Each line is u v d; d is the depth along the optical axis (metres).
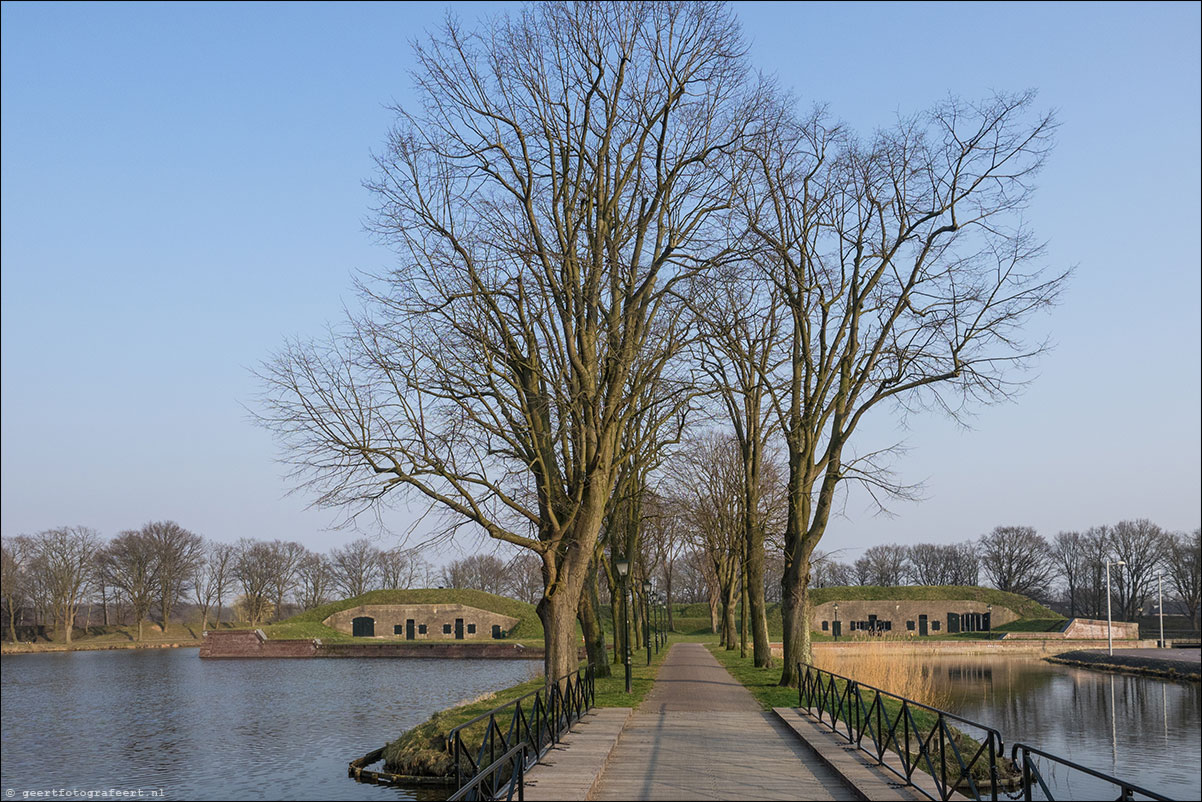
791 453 28.92
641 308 25.22
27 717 46.66
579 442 24.50
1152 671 63.88
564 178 25.31
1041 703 48.06
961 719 12.45
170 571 121.31
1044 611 104.69
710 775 15.27
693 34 25.06
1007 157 26.00
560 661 23.47
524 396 24.14
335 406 22.64
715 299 25.22
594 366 24.72
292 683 62.03
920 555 145.62
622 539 42.22
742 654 52.88
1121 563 83.44
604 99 25.28
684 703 25.44
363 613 105.75
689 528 56.50
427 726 26.09
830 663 31.78
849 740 17.66
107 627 129.75
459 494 22.91
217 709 47.69
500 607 107.25
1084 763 31.19
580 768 15.33
